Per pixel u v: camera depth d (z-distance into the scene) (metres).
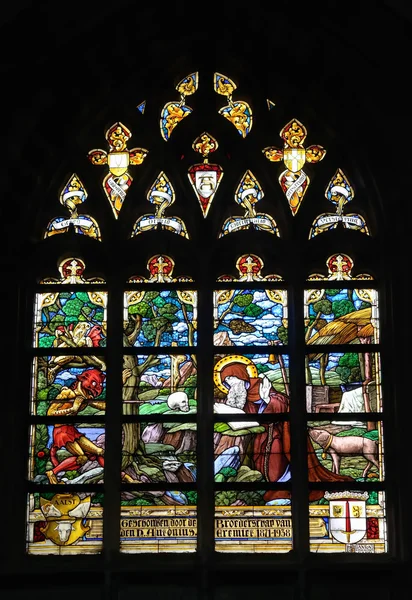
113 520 10.99
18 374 11.34
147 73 12.41
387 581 10.52
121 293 11.72
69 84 11.92
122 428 11.34
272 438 11.30
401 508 10.73
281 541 10.98
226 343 11.60
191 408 11.41
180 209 12.05
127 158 12.27
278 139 12.27
